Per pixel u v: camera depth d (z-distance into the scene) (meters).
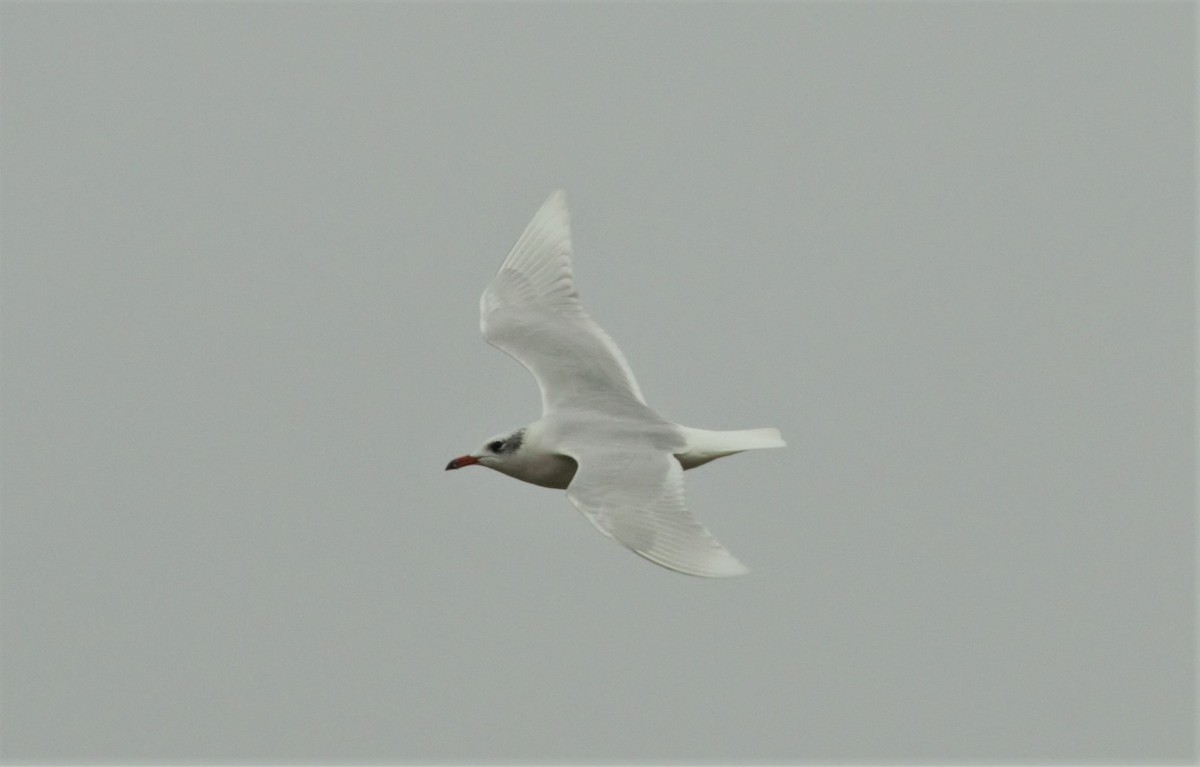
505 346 16.81
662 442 15.64
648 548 14.02
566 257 17.47
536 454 15.88
